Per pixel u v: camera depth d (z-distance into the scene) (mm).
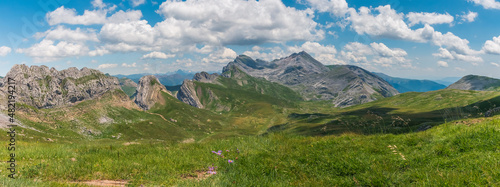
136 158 12648
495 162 7969
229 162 11070
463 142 10648
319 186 8547
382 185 8148
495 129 11016
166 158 12523
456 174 7645
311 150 12930
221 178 9453
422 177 8086
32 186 7664
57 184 8117
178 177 9828
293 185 8812
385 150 11859
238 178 9500
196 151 14398
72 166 10445
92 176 9570
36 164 10633
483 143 10102
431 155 10328
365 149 12328
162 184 8930
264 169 10570
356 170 9797
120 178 9594
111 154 13609
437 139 12180
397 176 8461
